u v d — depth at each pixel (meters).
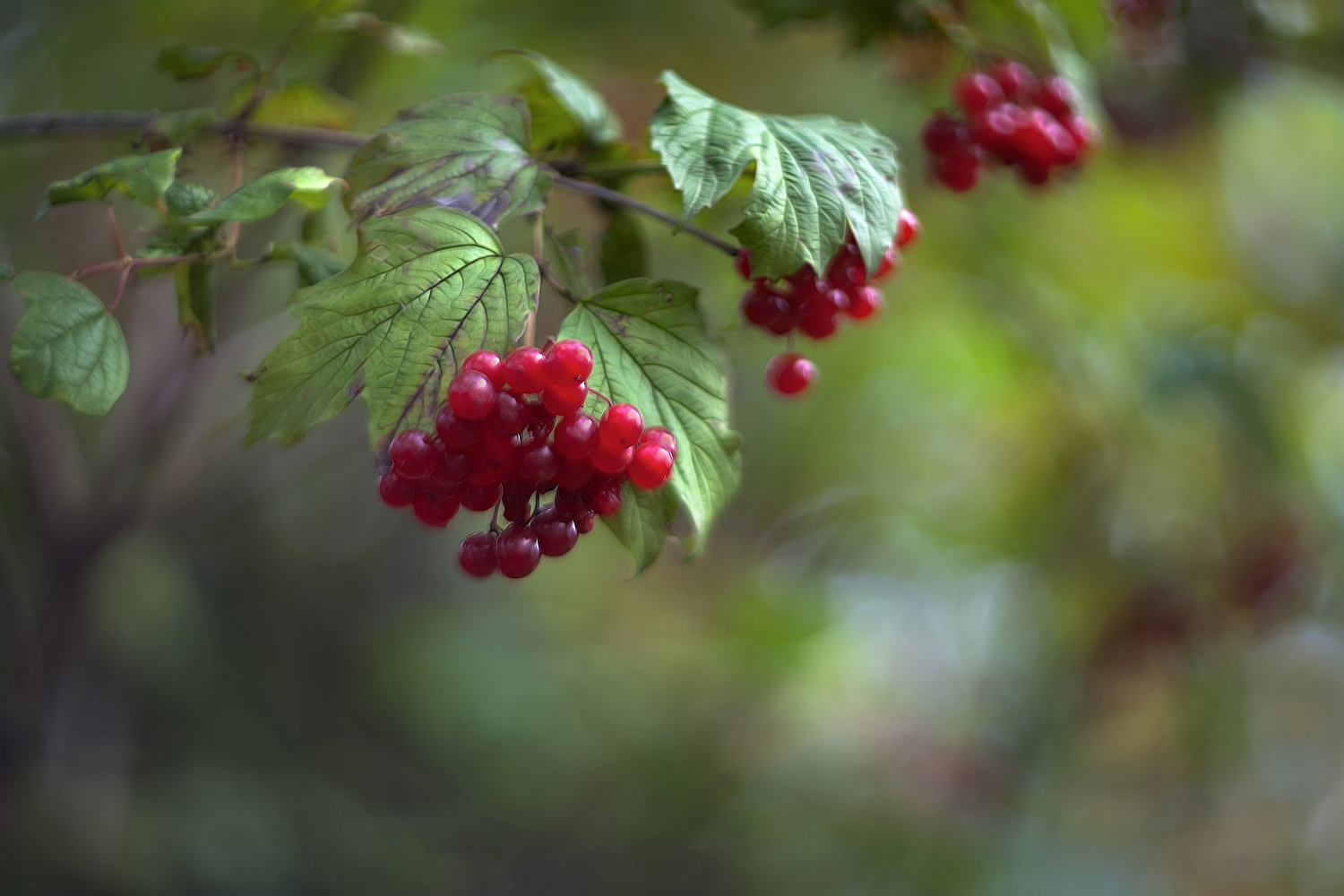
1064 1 0.87
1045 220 1.34
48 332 0.70
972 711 1.95
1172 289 1.48
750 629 2.07
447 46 1.13
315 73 1.10
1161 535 1.60
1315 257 1.61
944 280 1.42
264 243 1.10
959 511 1.90
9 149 1.08
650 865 2.17
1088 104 0.86
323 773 2.48
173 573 1.52
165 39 1.17
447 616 2.63
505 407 0.69
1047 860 1.69
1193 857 1.83
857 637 2.09
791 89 1.39
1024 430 1.73
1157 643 1.61
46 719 1.17
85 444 1.58
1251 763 1.85
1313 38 1.12
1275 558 1.48
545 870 2.38
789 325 0.75
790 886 1.87
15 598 1.12
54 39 1.16
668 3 1.27
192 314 0.74
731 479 0.71
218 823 1.77
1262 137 1.57
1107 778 1.84
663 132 0.72
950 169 0.83
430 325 0.70
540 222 0.72
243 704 2.43
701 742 2.14
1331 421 1.52
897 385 1.83
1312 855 1.86
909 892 1.73
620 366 0.71
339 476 2.78
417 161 0.72
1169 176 1.35
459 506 0.71
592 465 0.70
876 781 1.88
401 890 2.16
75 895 1.47
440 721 2.37
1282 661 1.91
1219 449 1.47
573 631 2.57
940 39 0.87
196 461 1.33
